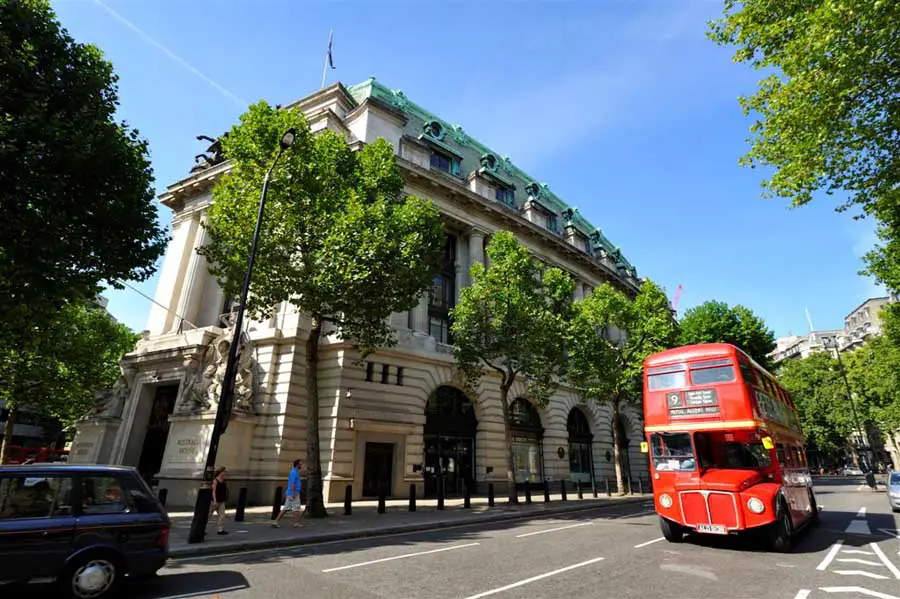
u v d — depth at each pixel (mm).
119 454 24438
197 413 21109
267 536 11867
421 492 23844
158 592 7098
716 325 40156
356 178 19031
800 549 10922
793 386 67688
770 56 12039
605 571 8508
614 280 46344
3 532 6230
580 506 21734
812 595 6969
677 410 12242
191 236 31562
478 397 27984
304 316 23688
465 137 39375
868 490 34875
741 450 11555
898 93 10461
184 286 29516
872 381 45031
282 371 22703
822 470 83938
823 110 10883
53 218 12320
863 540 12086
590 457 36656
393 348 24625
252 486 20844
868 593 7074
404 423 24062
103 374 32312
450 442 26797
